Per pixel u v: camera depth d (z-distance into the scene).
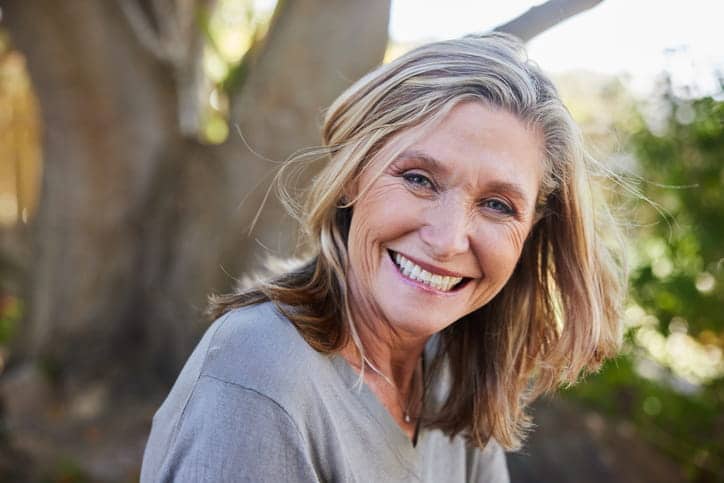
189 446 1.13
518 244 1.28
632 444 3.97
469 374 1.55
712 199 3.92
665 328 4.00
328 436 1.21
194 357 1.23
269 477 1.12
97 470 3.99
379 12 3.65
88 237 4.84
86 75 4.59
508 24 1.67
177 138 4.77
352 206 1.34
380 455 1.29
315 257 1.42
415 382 1.48
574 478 3.65
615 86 4.00
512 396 1.58
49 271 4.98
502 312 1.56
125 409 4.60
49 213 4.93
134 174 4.76
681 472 3.97
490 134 1.21
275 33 3.90
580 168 1.37
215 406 1.13
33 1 4.40
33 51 4.57
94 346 4.82
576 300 1.48
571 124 1.32
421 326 1.26
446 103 1.20
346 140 1.29
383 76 1.26
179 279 4.57
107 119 4.70
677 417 4.18
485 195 1.23
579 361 1.51
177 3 5.14
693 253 3.97
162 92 4.78
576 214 1.41
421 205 1.22
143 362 4.73
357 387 1.28
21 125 12.06
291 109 3.83
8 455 4.06
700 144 3.86
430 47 1.25
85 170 4.81
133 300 4.81
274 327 1.21
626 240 1.62
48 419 4.53
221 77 4.96
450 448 1.55
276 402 1.14
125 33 4.64
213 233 4.36
